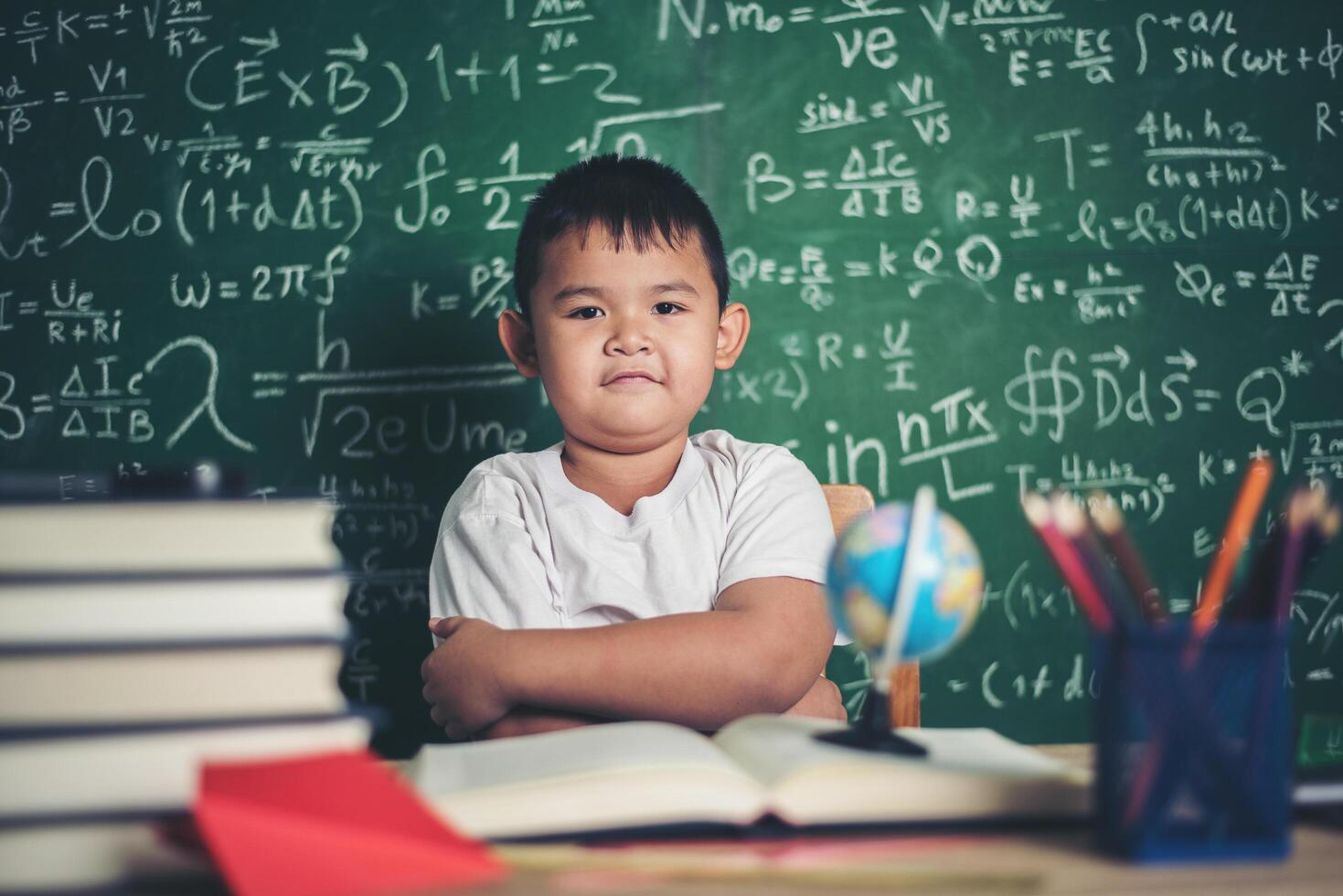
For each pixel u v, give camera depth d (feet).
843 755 1.77
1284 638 1.55
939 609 1.83
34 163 5.92
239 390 5.84
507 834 1.60
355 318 5.84
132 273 5.88
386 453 5.84
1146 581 1.80
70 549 1.47
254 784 1.38
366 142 5.85
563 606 3.72
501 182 5.82
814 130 5.83
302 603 1.53
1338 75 5.98
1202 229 5.92
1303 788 1.83
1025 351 5.85
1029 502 1.70
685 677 2.93
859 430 5.82
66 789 1.40
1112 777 1.58
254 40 5.88
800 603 3.36
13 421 5.86
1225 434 5.90
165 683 1.46
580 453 4.03
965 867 1.51
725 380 5.80
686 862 1.51
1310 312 5.95
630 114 5.81
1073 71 5.90
